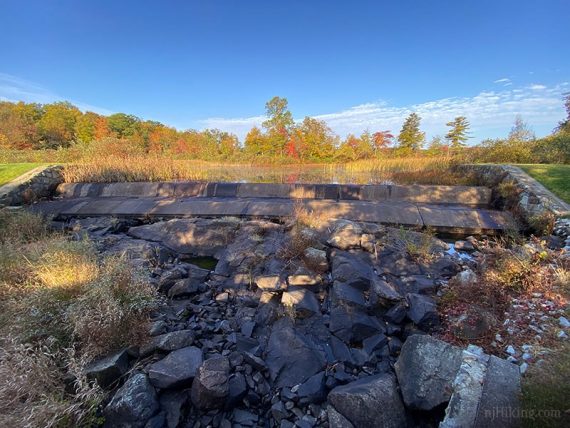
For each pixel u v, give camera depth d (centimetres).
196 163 2208
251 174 1573
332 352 337
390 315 384
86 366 283
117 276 377
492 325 325
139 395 253
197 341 347
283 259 533
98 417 246
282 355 319
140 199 934
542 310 327
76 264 393
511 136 1606
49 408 223
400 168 1477
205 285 491
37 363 258
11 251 441
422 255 553
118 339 316
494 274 407
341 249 579
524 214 704
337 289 419
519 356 276
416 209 760
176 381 271
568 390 186
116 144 1529
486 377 225
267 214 800
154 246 619
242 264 537
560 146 1167
